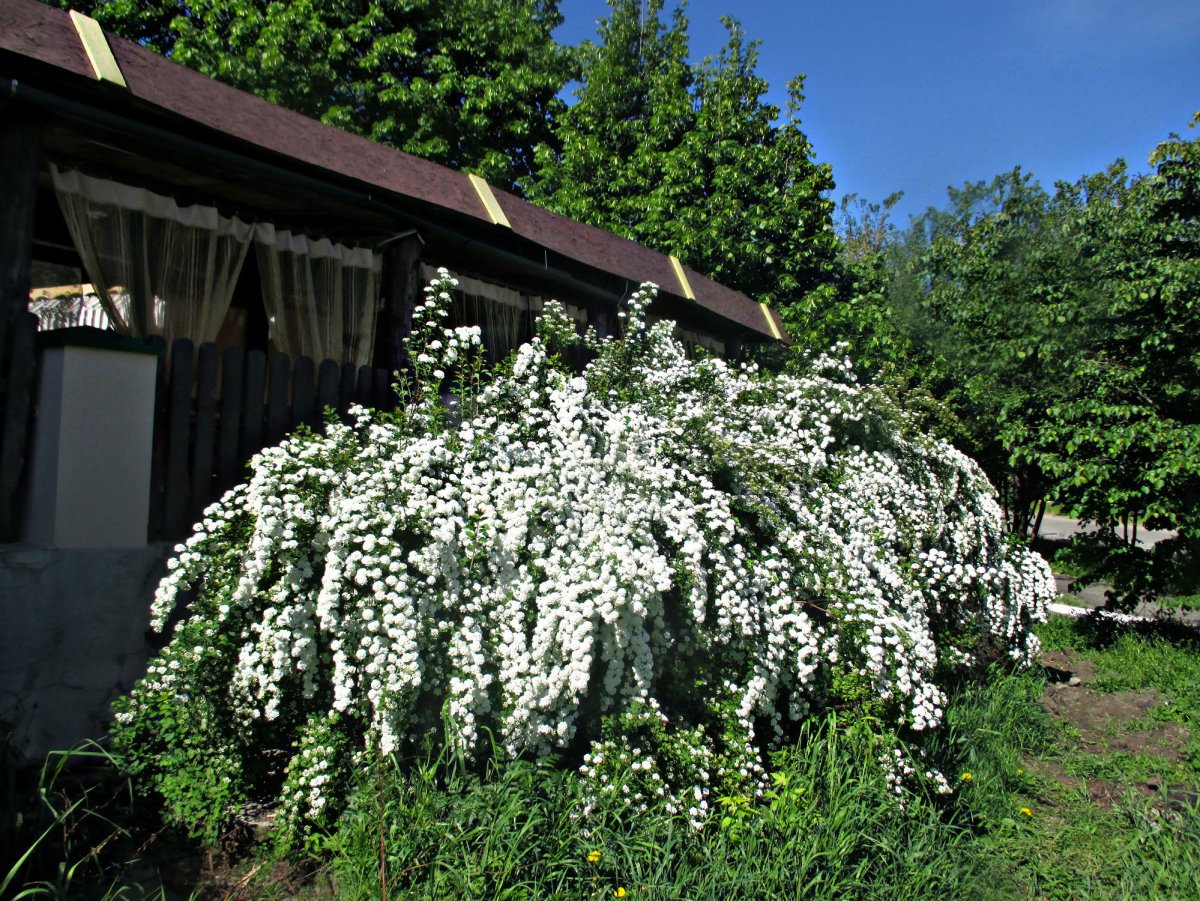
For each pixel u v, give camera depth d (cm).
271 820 332
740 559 394
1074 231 991
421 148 1308
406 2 1362
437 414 400
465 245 608
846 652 408
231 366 458
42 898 277
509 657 337
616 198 1452
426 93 1320
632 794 326
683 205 1342
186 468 435
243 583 329
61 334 376
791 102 1369
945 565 556
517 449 397
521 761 325
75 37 403
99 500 386
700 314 867
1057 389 879
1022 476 1075
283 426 489
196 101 449
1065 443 798
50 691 368
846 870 329
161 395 433
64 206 474
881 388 650
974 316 1035
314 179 509
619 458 396
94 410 384
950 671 549
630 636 347
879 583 480
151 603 402
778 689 409
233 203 560
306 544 342
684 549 368
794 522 458
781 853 309
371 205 543
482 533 350
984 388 977
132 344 394
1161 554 764
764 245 1292
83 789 325
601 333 798
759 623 384
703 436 445
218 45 1266
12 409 383
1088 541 806
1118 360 820
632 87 1571
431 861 285
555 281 712
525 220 647
